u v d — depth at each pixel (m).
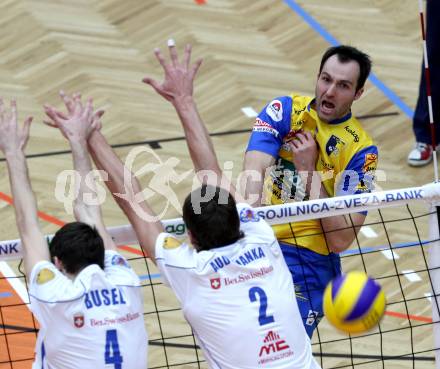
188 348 21.19
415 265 24.22
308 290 17.03
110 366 13.13
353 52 16.33
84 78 31.53
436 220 16.25
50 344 13.23
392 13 36.12
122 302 13.35
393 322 22.33
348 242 16.73
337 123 16.66
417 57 33.69
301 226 17.03
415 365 20.97
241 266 13.55
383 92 31.84
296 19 35.44
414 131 28.81
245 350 13.41
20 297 22.33
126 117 29.80
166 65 15.42
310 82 31.97
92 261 13.41
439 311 16.52
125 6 35.69
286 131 16.80
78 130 14.86
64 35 33.78
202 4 36.12
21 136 14.38
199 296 13.47
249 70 32.41
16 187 14.00
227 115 30.09
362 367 20.88
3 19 34.66
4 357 20.25
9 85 31.00
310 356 14.04
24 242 13.64
